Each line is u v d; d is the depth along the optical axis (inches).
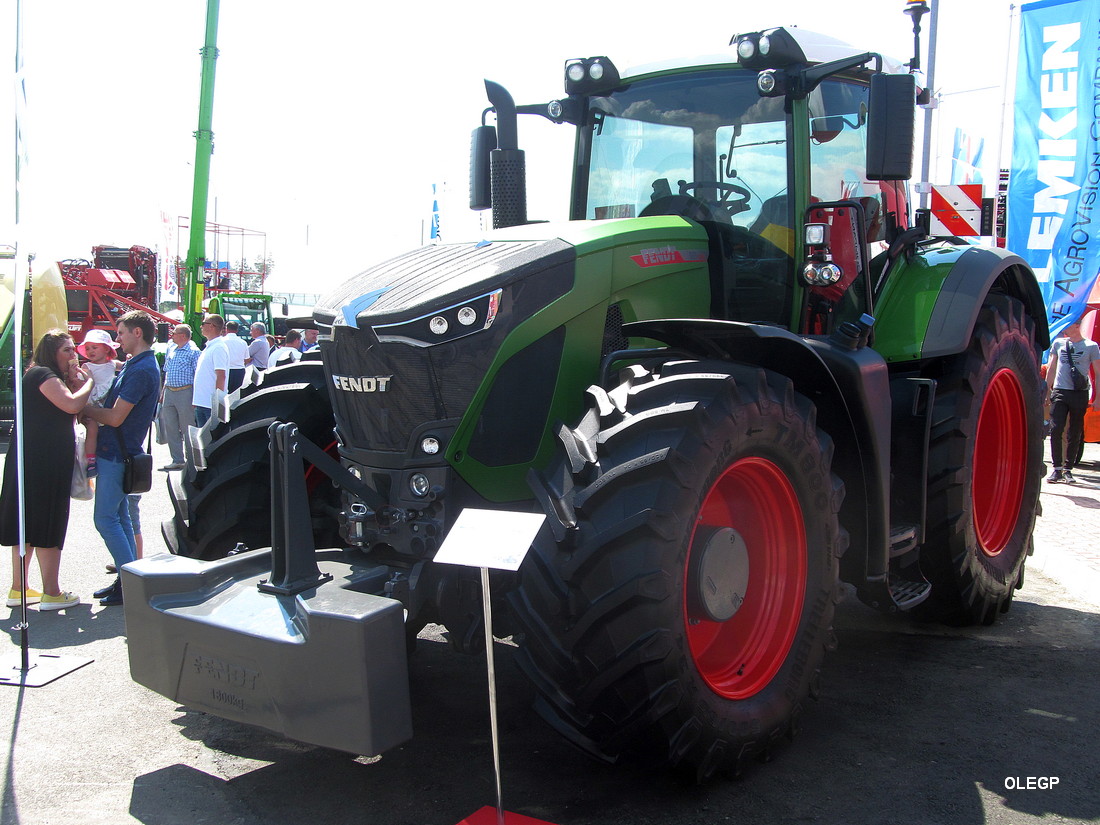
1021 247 383.6
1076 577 210.4
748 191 150.9
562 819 108.3
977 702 144.5
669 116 158.2
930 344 161.6
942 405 168.7
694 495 108.3
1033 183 378.9
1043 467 200.8
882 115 133.3
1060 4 368.8
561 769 121.0
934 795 114.8
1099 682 153.0
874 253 169.8
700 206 155.3
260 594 109.9
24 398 191.2
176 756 125.6
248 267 1454.2
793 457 123.5
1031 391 194.5
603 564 106.2
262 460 144.2
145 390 201.6
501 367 120.8
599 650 106.3
